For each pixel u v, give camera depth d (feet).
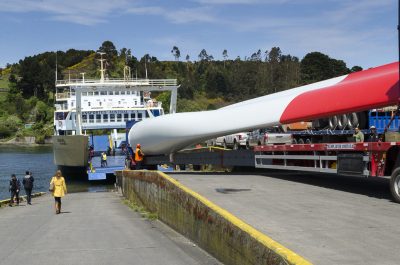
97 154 142.92
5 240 39.11
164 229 41.16
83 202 78.33
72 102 141.38
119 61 632.38
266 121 65.05
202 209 31.24
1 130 524.93
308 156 50.67
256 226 30.55
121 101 142.00
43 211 65.26
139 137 85.92
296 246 25.57
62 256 31.71
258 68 616.80
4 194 119.75
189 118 76.64
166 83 122.72
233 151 73.46
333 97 55.72
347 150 43.83
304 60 515.50
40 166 208.33
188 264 27.71
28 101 615.57
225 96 622.95
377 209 36.22
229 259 25.13
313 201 40.70
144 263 28.84
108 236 38.99
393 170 38.83
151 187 52.42
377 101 48.83
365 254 24.00
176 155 83.97
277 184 54.08
